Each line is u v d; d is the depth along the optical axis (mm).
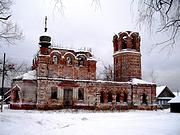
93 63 47031
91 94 45625
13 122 18266
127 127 20734
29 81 42875
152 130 18328
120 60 52938
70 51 46250
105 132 17516
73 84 44438
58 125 21688
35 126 18734
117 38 54156
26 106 41969
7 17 16266
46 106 41906
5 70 34750
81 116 32031
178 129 18406
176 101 44531
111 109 46625
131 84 49062
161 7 7133
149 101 50031
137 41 52906
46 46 44000
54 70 43969
